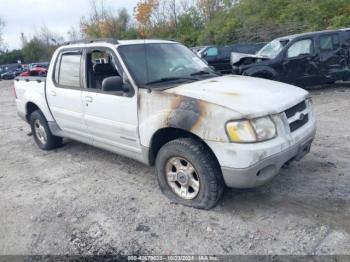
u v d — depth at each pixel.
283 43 9.90
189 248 3.04
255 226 3.27
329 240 2.96
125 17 41.97
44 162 5.63
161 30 37.34
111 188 4.38
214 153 3.25
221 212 3.55
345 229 3.09
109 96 4.23
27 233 3.51
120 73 4.11
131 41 4.51
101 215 3.72
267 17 23.84
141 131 3.88
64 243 3.28
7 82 30.69
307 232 3.09
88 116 4.67
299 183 4.04
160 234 3.28
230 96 3.38
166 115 3.54
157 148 3.99
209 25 29.75
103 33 40.88
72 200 4.13
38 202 4.16
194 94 3.48
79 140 5.24
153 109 3.70
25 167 5.48
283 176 4.24
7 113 11.21
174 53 4.67
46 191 4.46
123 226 3.47
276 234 3.12
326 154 4.88
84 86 4.71
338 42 9.77
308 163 4.59
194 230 3.29
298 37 9.66
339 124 6.41
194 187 3.61
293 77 9.62
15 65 38.41
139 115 3.88
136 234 3.31
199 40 29.83
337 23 19.67
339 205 3.49
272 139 3.19
